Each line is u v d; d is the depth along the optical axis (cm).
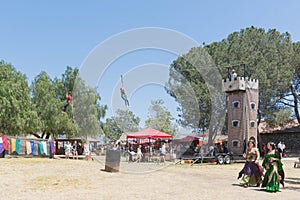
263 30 3056
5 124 2539
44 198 766
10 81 2670
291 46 3059
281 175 949
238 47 2853
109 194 823
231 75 2347
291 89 3288
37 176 1175
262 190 924
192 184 1029
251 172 1002
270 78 2786
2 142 2175
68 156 2527
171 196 806
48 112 2930
